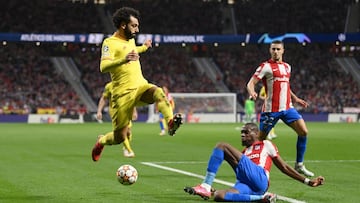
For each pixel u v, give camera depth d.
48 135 44.81
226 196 12.56
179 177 18.58
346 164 23.17
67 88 81.31
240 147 33.41
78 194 14.84
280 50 18.23
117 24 13.69
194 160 24.72
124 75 13.51
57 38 76.56
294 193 14.99
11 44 86.44
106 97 24.59
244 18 91.56
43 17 87.38
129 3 90.06
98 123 71.06
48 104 78.38
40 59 85.75
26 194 14.86
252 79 18.14
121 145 33.66
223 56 90.69
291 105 18.48
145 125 64.69
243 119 76.88
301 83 86.56
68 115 74.00
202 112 76.00
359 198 14.23
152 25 89.06
